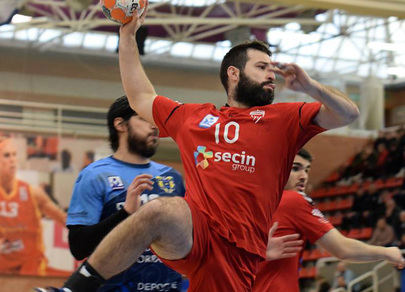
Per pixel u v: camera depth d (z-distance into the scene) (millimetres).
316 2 16562
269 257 7059
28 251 21641
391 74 31078
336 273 20219
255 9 25047
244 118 5484
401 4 17094
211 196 5277
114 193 6461
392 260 7633
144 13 6059
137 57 6059
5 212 21656
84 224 6297
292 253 7172
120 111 6664
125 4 5805
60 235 22141
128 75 5992
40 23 26047
